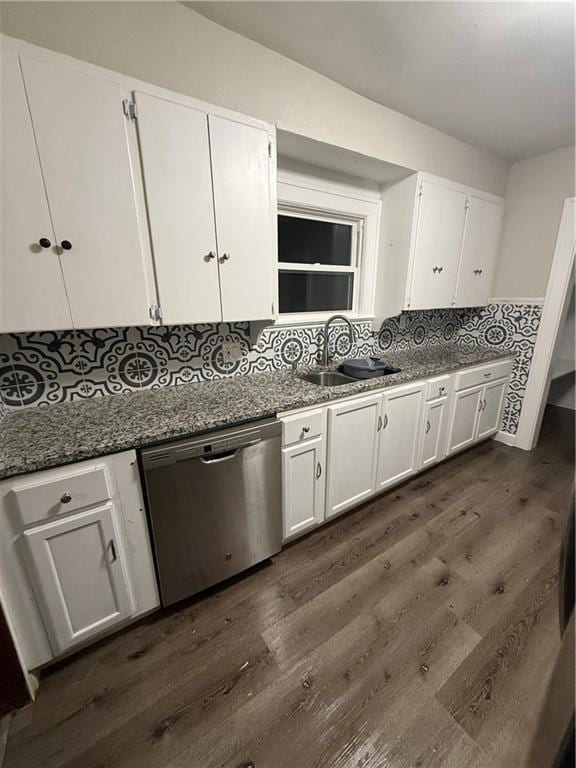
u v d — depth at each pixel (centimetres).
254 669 127
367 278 252
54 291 118
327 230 234
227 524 150
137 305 134
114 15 114
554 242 257
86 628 126
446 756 102
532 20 131
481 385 271
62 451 110
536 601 153
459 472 263
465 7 124
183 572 144
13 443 115
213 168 139
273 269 166
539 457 286
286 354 222
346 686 121
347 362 220
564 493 234
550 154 252
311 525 189
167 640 138
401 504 224
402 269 233
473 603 153
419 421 231
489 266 285
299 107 159
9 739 108
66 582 118
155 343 171
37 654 117
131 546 130
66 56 107
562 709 38
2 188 105
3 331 113
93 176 117
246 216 151
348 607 151
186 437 133
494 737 106
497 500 228
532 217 267
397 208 230
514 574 168
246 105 144
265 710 114
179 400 159
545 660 129
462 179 243
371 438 203
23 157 106
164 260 136
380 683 122
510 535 195
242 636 139
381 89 175
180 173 132
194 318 148
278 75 150
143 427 128
